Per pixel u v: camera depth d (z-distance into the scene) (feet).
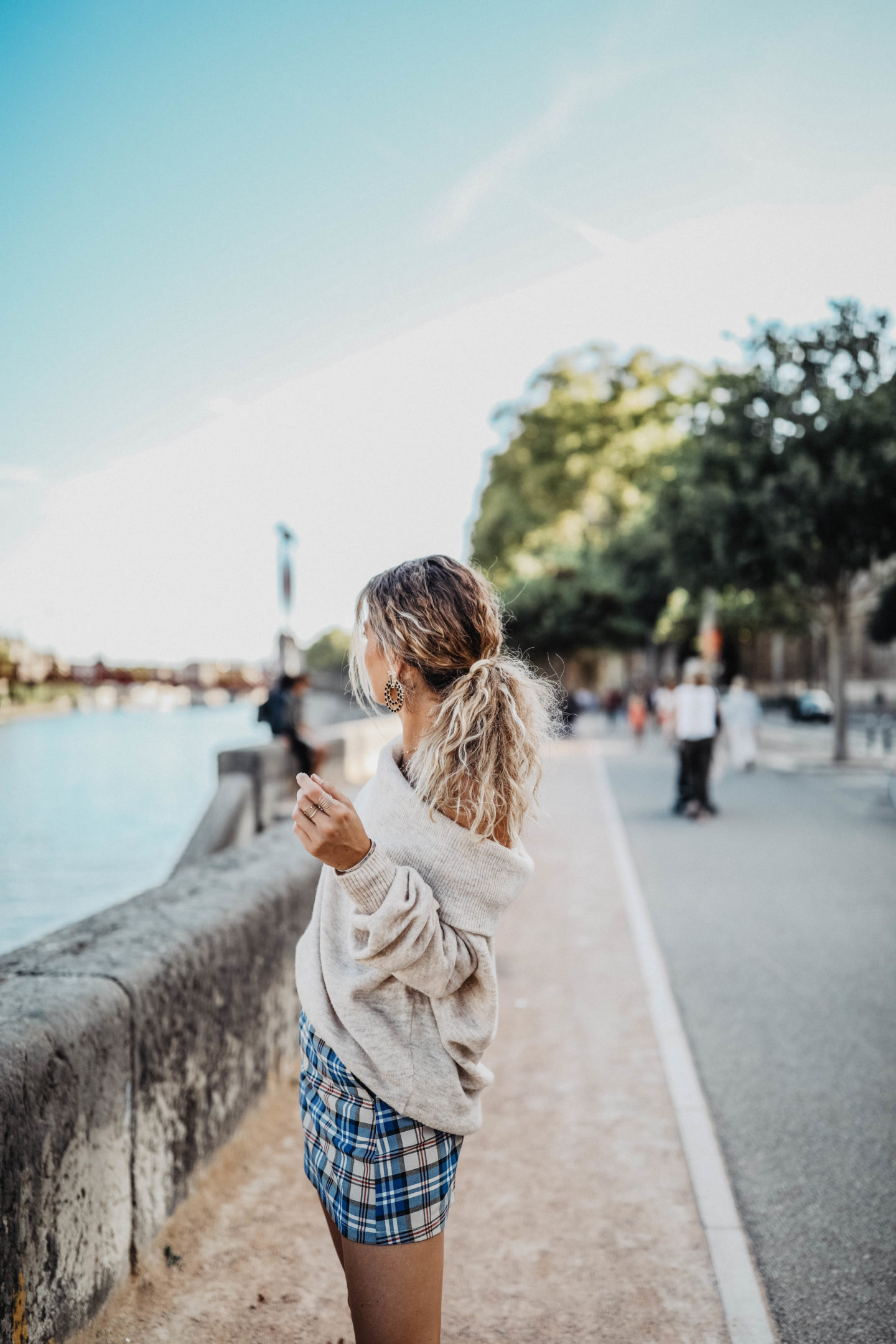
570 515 185.37
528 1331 8.36
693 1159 11.41
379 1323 5.24
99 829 47.44
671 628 174.09
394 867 5.02
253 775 31.09
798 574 63.36
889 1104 13.03
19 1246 6.60
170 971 9.23
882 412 57.47
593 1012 16.79
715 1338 8.25
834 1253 9.67
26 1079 6.72
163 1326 8.05
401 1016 5.35
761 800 48.24
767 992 17.95
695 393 64.39
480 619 5.60
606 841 34.99
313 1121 5.52
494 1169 11.31
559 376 181.68
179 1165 9.40
